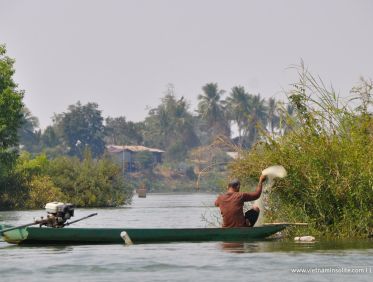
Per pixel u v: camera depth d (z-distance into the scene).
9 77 147.38
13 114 145.75
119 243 43.59
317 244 41.94
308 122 47.44
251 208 47.00
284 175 44.66
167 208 135.88
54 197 153.62
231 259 36.38
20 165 158.75
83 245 42.75
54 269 34.00
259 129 48.47
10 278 31.92
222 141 50.94
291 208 46.94
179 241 44.25
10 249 41.16
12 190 151.50
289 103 48.19
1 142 147.88
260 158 48.22
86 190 156.38
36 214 115.50
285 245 41.72
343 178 44.94
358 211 45.00
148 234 44.09
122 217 94.12
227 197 45.38
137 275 32.47
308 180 46.19
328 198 45.91
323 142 46.28
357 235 45.00
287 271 32.94
